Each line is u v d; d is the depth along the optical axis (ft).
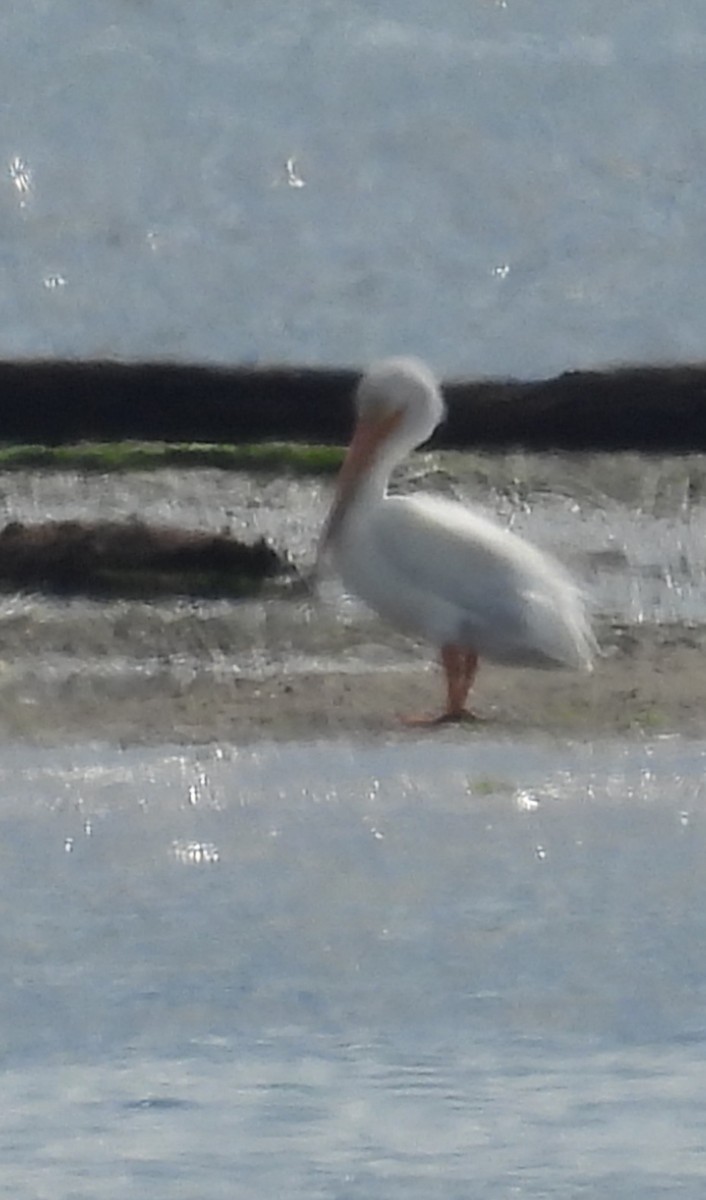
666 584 68.39
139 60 177.06
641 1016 34.47
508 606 51.29
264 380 95.30
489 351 128.98
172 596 61.87
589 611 61.52
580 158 167.63
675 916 38.29
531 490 82.48
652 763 48.03
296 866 40.93
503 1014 34.60
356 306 137.08
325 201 159.53
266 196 160.66
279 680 54.70
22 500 78.59
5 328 131.34
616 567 71.10
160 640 58.08
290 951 36.78
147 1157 29.71
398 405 54.13
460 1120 30.76
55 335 129.49
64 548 62.95
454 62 178.91
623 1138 30.35
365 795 45.39
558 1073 32.32
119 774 46.83
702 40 181.68
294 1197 28.58
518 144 170.81
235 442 89.40
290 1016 34.58
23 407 92.02
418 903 39.14
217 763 47.57
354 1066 32.60
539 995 35.17
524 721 51.37
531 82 178.19
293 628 59.26
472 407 90.68
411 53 179.01
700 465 86.22
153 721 50.98
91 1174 29.27
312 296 139.85
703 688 54.19
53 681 54.29
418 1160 29.60
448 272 147.64
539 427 90.63
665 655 57.67
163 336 129.59
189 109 173.27
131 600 61.67
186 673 55.06
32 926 37.68
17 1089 31.86
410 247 151.74
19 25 180.96
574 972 36.01
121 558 62.90
